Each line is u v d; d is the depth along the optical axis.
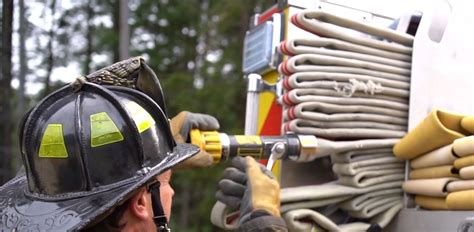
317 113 1.95
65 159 1.32
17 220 1.32
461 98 2.04
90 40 7.68
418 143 1.90
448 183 1.83
